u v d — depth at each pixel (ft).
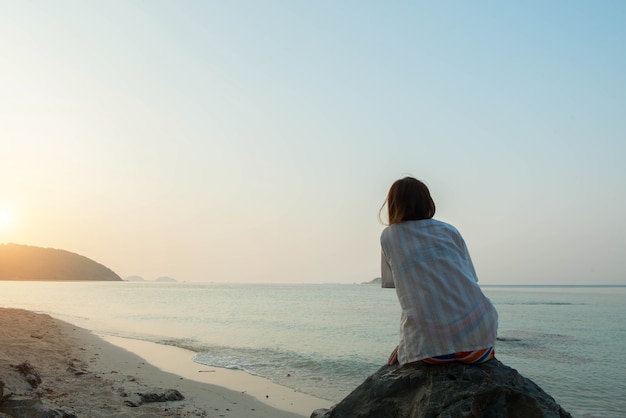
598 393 34.81
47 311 105.70
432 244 12.21
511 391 11.58
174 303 154.40
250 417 24.02
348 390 31.91
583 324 89.45
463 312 11.78
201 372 36.24
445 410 11.25
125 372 33.04
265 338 60.85
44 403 18.62
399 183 12.88
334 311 120.47
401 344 12.55
